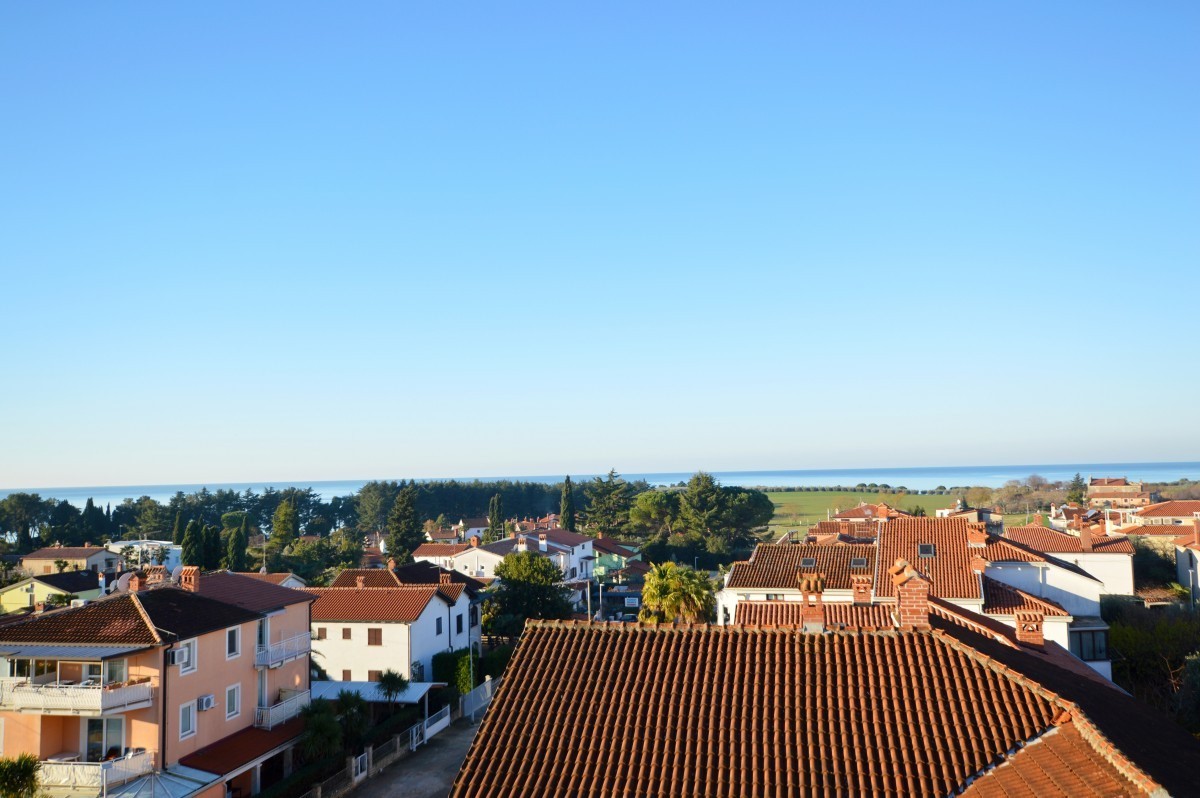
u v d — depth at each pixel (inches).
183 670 1407.5
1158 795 510.9
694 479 5521.7
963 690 705.0
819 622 863.1
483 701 2209.6
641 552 5442.9
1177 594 2687.0
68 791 1234.0
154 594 1517.0
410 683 2028.8
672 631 843.4
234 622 1524.4
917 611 871.1
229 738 1509.6
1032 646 1112.8
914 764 631.8
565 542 4658.0
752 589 1921.8
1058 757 599.8
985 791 588.7
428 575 2930.6
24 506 6894.7
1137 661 1766.7
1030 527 2615.7
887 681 732.0
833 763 643.5
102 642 1347.2
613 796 636.7
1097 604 1760.6
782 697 727.7
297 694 1686.8
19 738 1349.7
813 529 3245.6
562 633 855.1
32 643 1354.6
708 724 703.1
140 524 6737.2
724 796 625.6
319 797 1451.8
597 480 6368.1
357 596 2369.6
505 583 2952.8
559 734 711.1
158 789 1274.6
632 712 727.7
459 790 660.7
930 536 1910.7
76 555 4439.0
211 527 3944.4
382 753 1683.1
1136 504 5910.4
